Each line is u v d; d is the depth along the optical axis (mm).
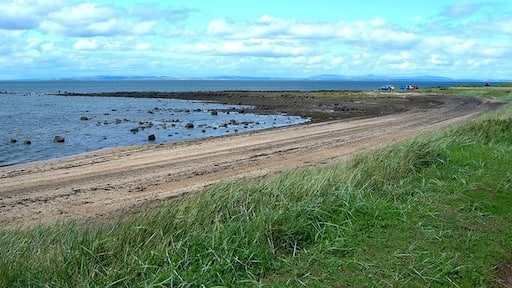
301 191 6168
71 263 4211
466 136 11453
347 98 53938
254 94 68625
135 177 11727
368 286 4086
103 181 11336
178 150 16297
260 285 4000
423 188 7059
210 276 4082
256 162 13406
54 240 5203
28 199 9672
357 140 17781
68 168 13281
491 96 52469
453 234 5324
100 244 4527
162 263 4266
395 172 7734
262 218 5062
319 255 4637
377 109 37375
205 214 5293
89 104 51500
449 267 4449
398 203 6293
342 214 5617
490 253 4859
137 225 4984
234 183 6785
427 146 9234
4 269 4004
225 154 15109
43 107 45969
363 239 5090
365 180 7078
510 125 13008
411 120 26750
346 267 4426
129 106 47312
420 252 4777
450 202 6492
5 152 17281
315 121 28328
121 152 16266
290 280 4141
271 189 6211
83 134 22906
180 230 4816
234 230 4816
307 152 15047
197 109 41094
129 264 4160
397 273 4309
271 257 4547
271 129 23281
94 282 3914
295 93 70688
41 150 17844
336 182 6656
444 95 57844
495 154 9742
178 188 10336
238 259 4352
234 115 34250
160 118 32250
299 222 5129
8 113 37188
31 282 3883
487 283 4285
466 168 8453
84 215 8305
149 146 17609
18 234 5512
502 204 6480
